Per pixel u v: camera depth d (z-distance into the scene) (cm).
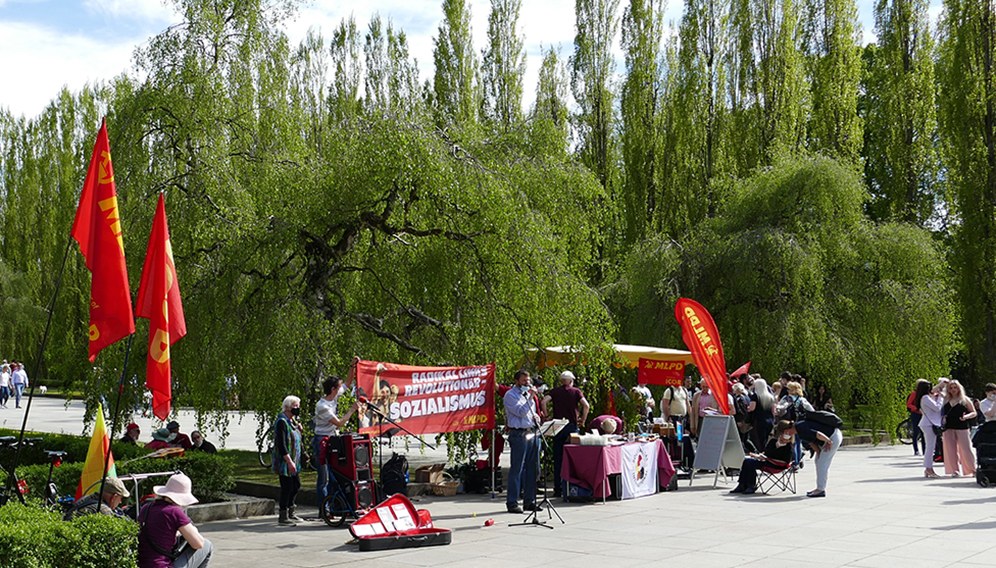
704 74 4012
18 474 1338
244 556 1104
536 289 1717
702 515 1395
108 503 950
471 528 1296
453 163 1681
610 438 1609
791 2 3906
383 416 1405
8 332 5200
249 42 1802
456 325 1756
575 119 4322
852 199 3045
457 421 1526
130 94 1761
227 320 1592
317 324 1595
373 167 1642
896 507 1462
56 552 763
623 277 3331
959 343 3656
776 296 2986
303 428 1579
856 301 3045
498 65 4575
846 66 4125
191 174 1673
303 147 1878
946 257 3866
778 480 1717
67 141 5769
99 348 893
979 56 3838
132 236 1647
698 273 3120
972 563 1007
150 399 1775
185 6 1786
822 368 2983
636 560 1051
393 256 1809
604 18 4291
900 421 2981
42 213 5959
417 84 4831
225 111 1748
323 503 1340
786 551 1092
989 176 3759
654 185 4047
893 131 4181
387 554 1109
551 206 1862
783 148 3334
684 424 2173
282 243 1597
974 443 1742
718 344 1825
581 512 1441
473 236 1725
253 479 1723
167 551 820
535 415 1428
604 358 1831
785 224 3077
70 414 4144
